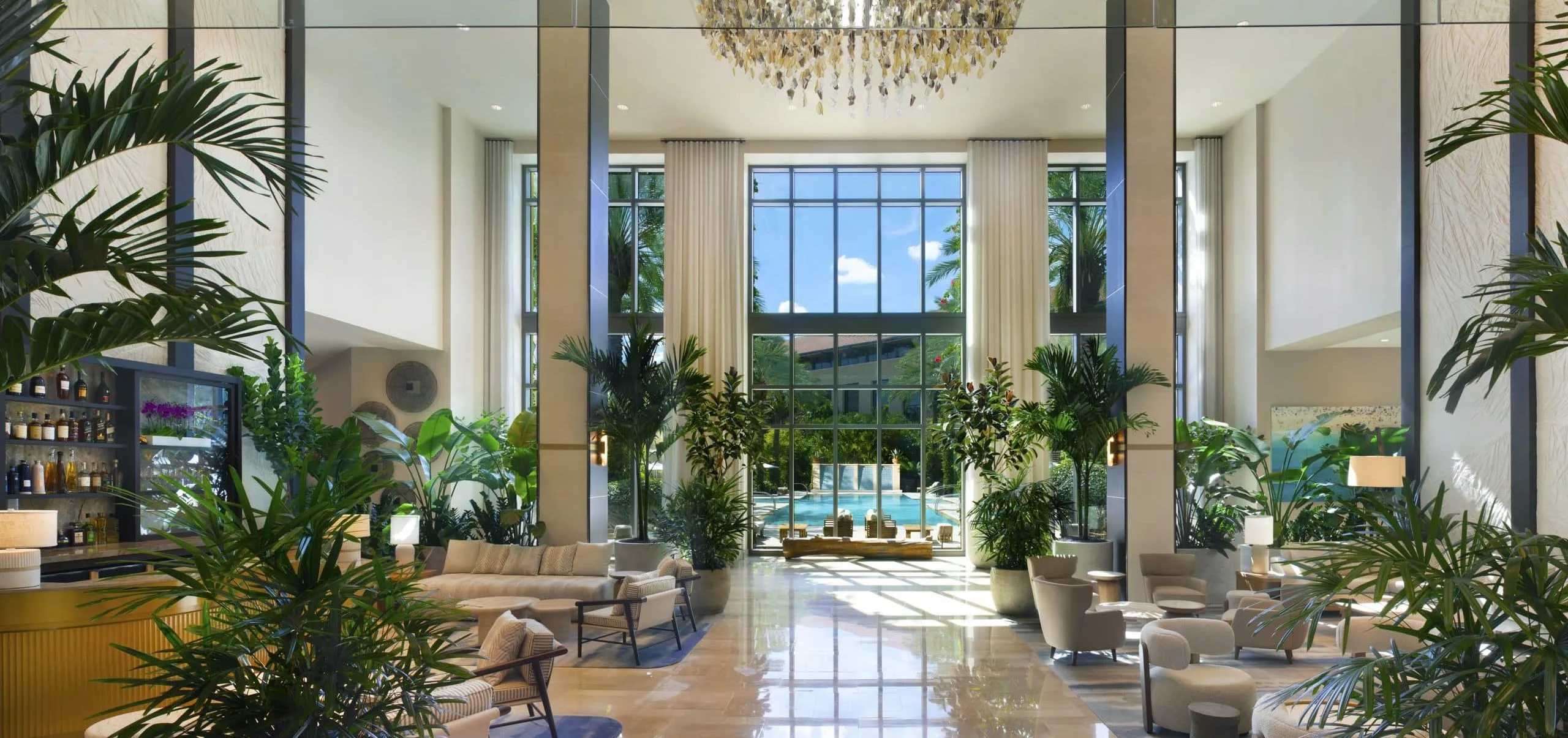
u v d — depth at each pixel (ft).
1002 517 32.04
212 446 24.62
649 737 17.80
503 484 39.01
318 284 32.30
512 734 17.52
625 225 50.16
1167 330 31.35
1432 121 28.04
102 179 21.65
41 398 19.34
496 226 47.06
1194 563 29.19
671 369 33.04
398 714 9.98
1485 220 25.36
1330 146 35.50
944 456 48.24
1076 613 23.31
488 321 46.80
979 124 45.06
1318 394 41.68
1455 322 26.76
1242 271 43.45
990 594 36.17
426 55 36.73
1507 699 7.83
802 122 44.86
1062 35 34.14
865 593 36.45
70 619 14.06
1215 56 36.50
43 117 9.72
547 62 31.71
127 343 10.00
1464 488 26.25
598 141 32.60
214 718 9.20
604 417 31.68
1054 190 49.90
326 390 42.93
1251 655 24.41
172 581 15.17
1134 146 31.55
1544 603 8.37
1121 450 31.35
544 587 27.86
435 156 42.34
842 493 50.24
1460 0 14.30
